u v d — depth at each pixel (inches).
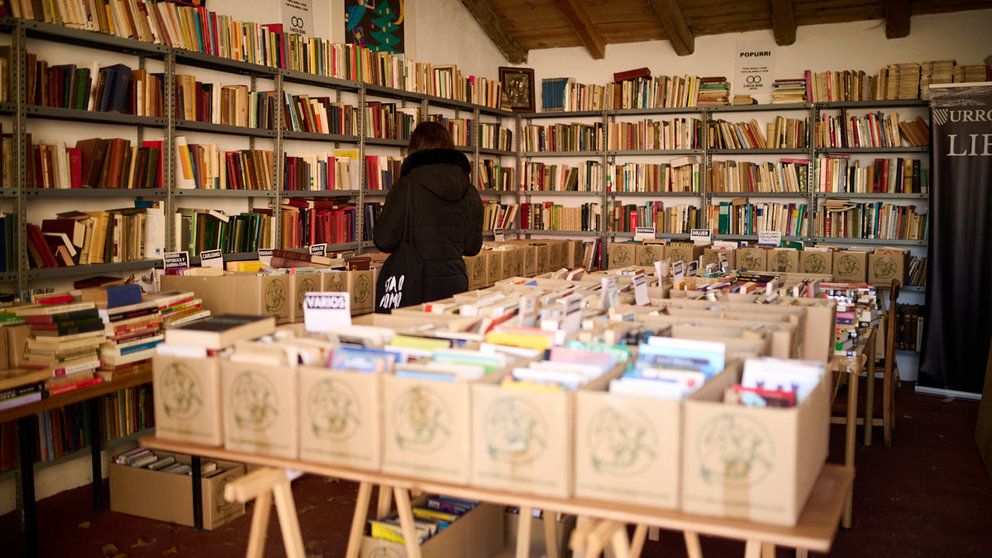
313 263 183.3
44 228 156.2
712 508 69.3
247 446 85.5
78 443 153.8
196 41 181.2
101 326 129.6
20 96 144.6
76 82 156.6
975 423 218.1
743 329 106.3
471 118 311.0
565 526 111.3
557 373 80.9
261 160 201.3
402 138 256.5
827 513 70.8
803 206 288.5
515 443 74.3
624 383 76.2
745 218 296.5
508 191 328.2
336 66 226.8
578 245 311.0
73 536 140.9
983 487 169.3
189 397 88.0
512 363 87.8
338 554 132.8
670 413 70.1
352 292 176.7
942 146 239.6
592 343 94.9
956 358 244.8
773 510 67.6
